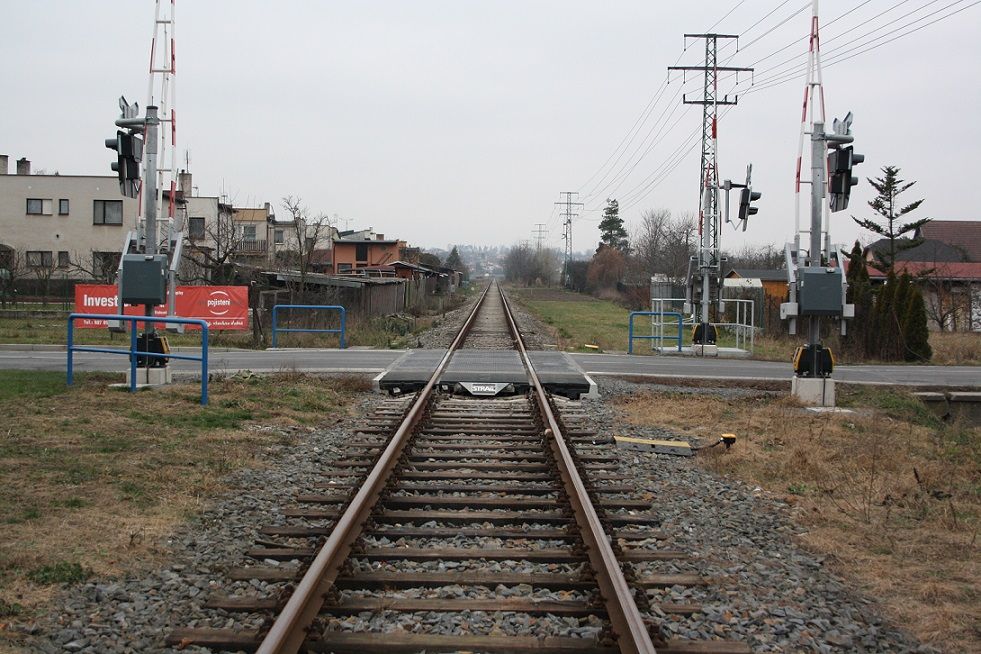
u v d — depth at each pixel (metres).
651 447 10.68
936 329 39.06
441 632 4.78
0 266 46.16
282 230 73.44
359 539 6.21
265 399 13.49
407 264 77.06
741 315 39.12
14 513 6.78
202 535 6.57
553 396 15.30
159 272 13.90
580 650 4.55
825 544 6.81
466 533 6.69
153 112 14.05
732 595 5.54
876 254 44.97
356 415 13.10
